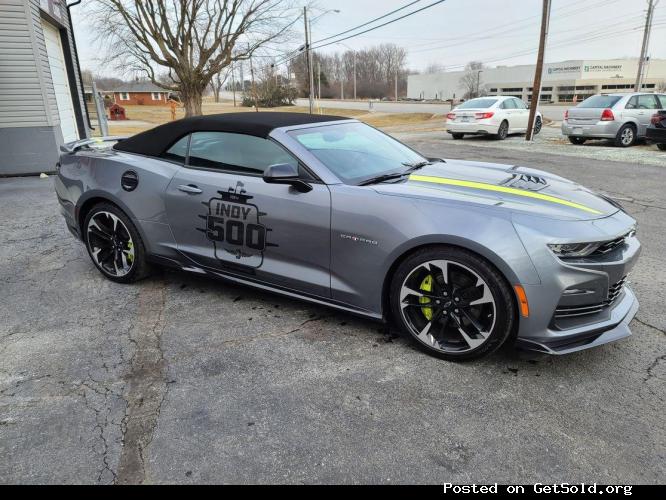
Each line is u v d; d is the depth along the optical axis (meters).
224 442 2.23
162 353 3.00
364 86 104.31
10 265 4.57
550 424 2.34
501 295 2.60
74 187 4.14
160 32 30.00
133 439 2.25
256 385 2.66
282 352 2.99
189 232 3.63
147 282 4.14
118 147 4.12
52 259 4.74
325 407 2.47
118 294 3.90
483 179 3.19
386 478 2.03
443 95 95.19
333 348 3.03
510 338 2.76
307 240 3.11
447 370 2.79
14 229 5.78
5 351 3.04
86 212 4.16
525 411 2.43
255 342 3.11
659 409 2.43
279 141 3.24
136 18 29.66
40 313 3.57
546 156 11.48
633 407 2.45
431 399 2.53
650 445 2.20
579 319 2.70
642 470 2.06
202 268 3.69
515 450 2.18
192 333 3.24
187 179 3.57
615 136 12.95
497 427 2.32
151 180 3.71
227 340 3.14
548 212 2.68
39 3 10.13
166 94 83.00
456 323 2.79
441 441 2.23
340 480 2.02
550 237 2.53
